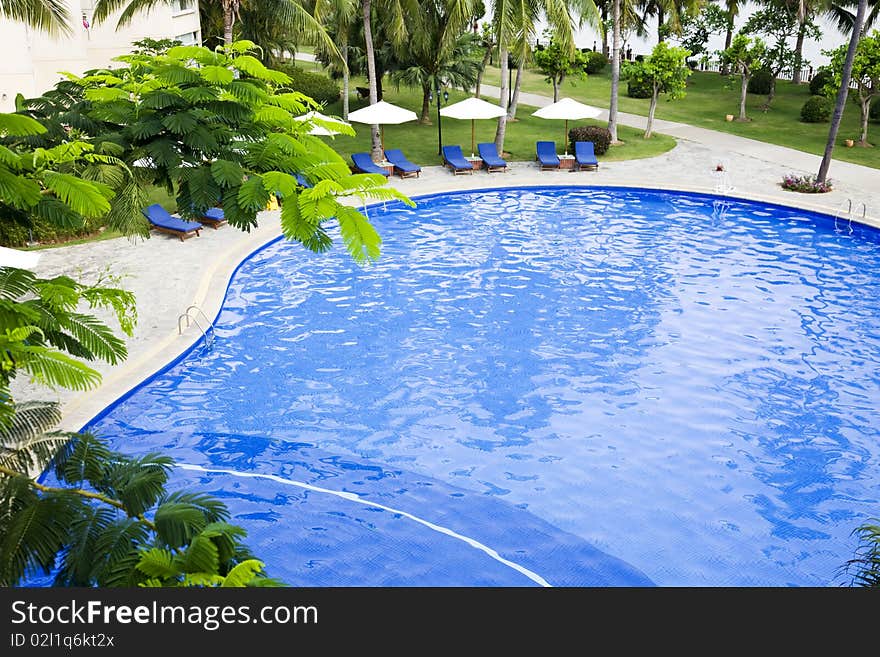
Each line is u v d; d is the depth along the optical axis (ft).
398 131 118.62
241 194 17.17
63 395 45.37
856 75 104.73
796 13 127.34
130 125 18.79
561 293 62.18
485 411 45.96
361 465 41.14
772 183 90.27
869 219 76.74
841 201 82.99
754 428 44.14
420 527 36.58
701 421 44.83
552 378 49.47
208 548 14.35
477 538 35.81
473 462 41.37
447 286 63.62
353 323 57.06
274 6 91.09
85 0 100.07
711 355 52.19
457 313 58.70
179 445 42.57
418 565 34.12
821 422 44.62
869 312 58.39
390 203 84.89
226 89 19.24
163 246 69.41
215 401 46.83
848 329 55.72
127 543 15.06
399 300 61.00
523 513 37.52
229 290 62.49
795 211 81.66
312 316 58.18
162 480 16.98
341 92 143.54
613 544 35.40
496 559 34.40
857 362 51.08
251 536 35.96
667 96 146.51
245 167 18.19
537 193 89.92
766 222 79.46
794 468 40.68
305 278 65.21
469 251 71.67
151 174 18.28
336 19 108.88
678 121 125.49
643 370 50.39
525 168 98.78
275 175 17.21
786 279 64.69
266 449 42.37
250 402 46.78
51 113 19.88
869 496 38.55
